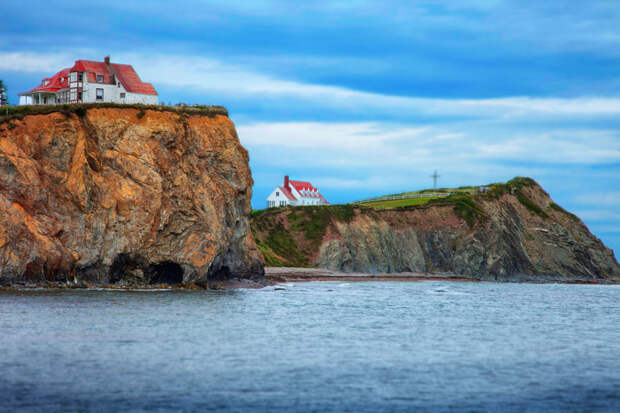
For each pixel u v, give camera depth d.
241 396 36.59
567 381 41.84
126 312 65.00
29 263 79.94
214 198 97.81
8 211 79.25
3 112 88.25
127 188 88.31
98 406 33.97
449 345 54.12
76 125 88.44
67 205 85.38
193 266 92.12
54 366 41.34
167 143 93.25
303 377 41.16
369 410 34.78
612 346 55.97
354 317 71.00
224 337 54.00
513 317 76.88
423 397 37.41
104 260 86.62
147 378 39.50
